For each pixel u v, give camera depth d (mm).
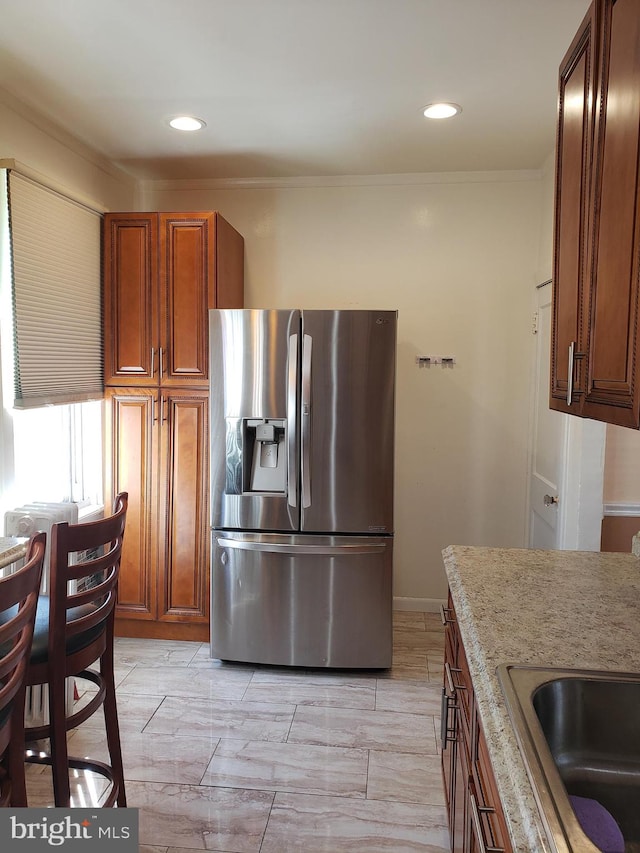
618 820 1127
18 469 2617
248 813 1991
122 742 2377
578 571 1826
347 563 2891
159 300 3156
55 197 2752
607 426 2812
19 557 1818
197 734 2434
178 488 3215
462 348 3584
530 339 3521
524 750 922
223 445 2947
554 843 740
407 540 3711
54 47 2143
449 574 1855
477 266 3541
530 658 1239
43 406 2666
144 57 2217
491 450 3609
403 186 3557
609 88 1259
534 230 3479
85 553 2984
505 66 2270
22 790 1433
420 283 3586
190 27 2008
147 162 3365
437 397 3621
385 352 2830
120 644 3264
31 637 1395
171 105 2627
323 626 2930
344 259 3623
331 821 1957
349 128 2873
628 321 1128
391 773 2197
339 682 2871
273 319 2861
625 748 1154
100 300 3195
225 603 2980
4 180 2396
